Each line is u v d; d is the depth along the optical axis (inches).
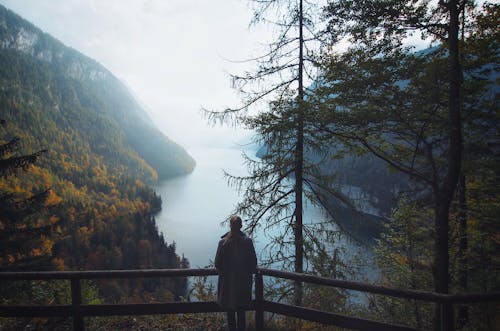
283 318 190.7
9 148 402.9
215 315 192.4
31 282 257.0
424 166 245.1
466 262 300.7
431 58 203.6
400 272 296.2
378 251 303.0
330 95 219.9
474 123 242.2
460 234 298.2
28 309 154.6
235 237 149.2
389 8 191.8
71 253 3070.9
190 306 158.9
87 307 155.3
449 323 126.6
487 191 291.4
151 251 3385.8
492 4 226.2
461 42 235.1
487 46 224.7
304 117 232.1
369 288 136.8
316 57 274.5
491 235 299.4
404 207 275.7
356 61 209.5
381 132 225.3
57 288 250.1
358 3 197.8
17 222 435.2
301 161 291.1
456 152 193.6
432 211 285.1
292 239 292.7
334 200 297.1
